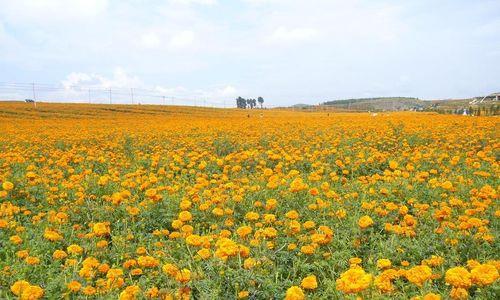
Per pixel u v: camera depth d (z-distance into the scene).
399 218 7.82
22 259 6.08
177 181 11.66
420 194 9.32
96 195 10.22
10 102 80.38
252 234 6.98
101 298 4.69
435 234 6.64
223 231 6.70
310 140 20.34
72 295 5.03
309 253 5.92
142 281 5.15
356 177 13.05
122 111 67.81
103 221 8.18
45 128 31.72
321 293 5.05
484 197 7.67
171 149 18.75
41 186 10.53
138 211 7.80
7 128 31.55
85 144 21.78
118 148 20.20
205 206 7.76
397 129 21.92
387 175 10.80
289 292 4.05
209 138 20.42
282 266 5.71
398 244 6.41
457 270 4.20
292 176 11.16
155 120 45.62
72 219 8.42
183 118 51.72
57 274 5.66
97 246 6.60
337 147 17.73
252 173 14.08
